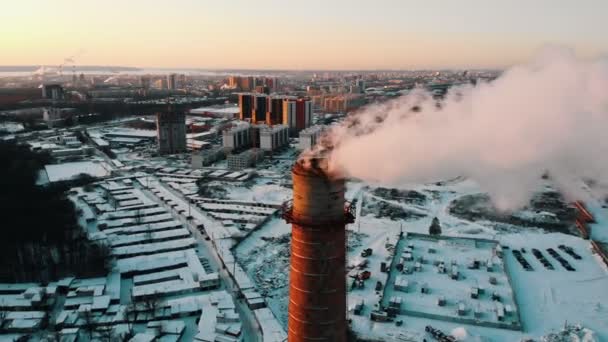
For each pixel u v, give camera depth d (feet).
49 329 227.20
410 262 297.74
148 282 273.95
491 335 219.61
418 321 231.71
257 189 484.33
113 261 294.87
